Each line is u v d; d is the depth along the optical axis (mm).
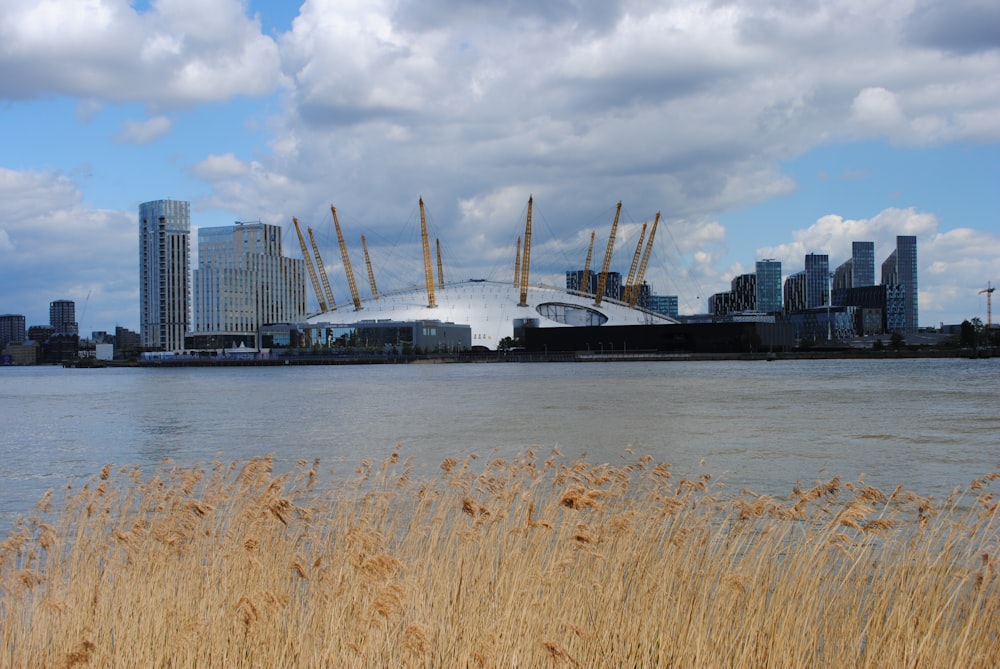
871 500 16922
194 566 16531
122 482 41438
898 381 140125
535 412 85000
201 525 18422
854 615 14648
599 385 134625
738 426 68750
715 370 198250
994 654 13977
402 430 70062
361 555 14641
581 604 14969
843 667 13898
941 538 18266
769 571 15922
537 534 16547
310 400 112875
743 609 15336
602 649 14453
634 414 80688
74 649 13719
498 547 17125
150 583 15609
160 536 16875
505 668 13523
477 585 15133
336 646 13648
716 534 18750
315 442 62969
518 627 13812
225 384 177250
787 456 50594
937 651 13648
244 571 15953
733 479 41625
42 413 99875
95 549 17891
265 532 17453
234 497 19953
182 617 14898
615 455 51844
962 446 54969
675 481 38438
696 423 71500
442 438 63500
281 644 14109
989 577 14828
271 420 83062
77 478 46500
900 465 46688
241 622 13953
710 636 14492
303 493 22109
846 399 98500
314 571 15344
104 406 110500
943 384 129750
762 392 112875
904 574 15562
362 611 13586
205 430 74750
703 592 15055
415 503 21859
